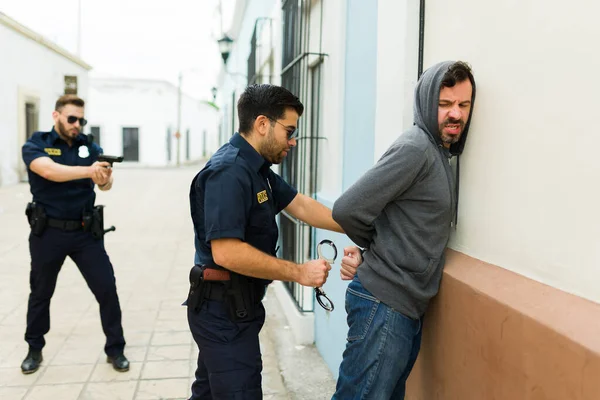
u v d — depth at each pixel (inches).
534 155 56.7
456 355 66.9
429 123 66.1
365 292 70.0
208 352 75.0
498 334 57.5
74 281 209.9
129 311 178.5
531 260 57.4
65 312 173.6
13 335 152.1
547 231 54.7
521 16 58.7
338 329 121.1
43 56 709.3
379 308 68.5
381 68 93.0
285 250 172.9
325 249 132.6
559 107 52.7
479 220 68.0
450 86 64.9
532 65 56.9
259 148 75.3
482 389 60.8
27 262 244.5
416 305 69.2
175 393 120.2
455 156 73.8
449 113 65.5
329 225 88.2
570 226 51.4
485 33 65.9
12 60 612.4
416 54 83.4
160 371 131.6
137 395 119.0
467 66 65.8
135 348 146.2
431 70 66.5
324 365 133.2
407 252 67.0
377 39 95.5
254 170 73.9
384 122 91.4
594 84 48.1
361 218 66.8
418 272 67.2
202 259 76.7
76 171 116.3
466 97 66.2
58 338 151.3
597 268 48.0
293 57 161.8
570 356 46.0
